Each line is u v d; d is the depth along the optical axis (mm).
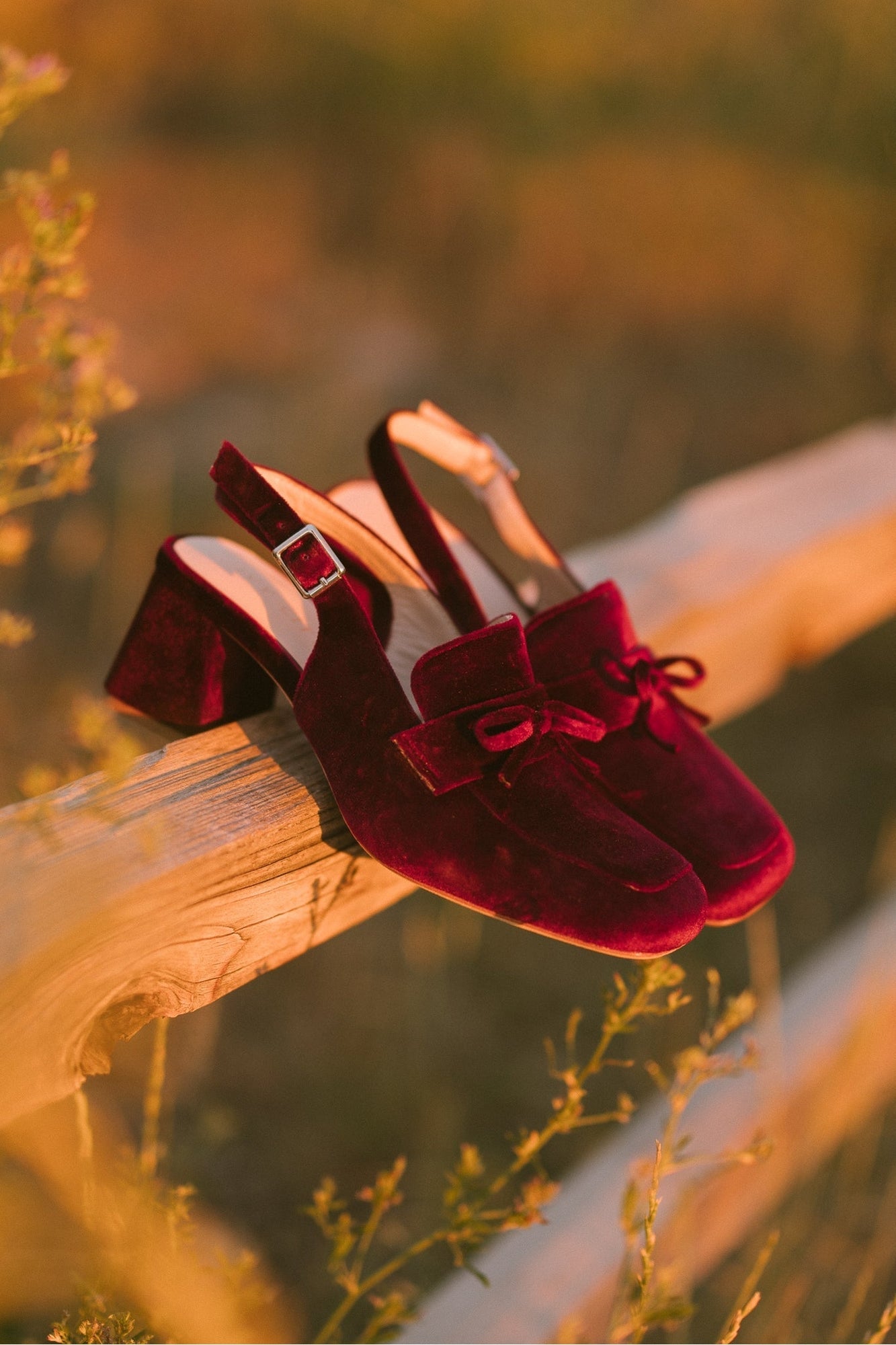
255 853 749
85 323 731
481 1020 1436
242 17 4051
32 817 718
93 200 709
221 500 772
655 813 820
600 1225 975
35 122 3410
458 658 763
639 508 2496
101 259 3086
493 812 759
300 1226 1140
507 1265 954
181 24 4023
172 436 2436
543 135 3961
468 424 2705
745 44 4035
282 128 3975
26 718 1542
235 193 3514
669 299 3303
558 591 927
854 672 2199
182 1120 1167
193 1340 769
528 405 2832
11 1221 881
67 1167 849
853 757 2029
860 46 3697
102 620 1854
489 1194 779
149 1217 766
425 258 3387
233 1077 1294
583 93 4086
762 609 1104
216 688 830
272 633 800
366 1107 1276
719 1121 1047
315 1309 1089
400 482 853
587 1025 1448
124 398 737
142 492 2131
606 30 4230
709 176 3697
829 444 1385
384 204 3453
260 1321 1032
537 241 3387
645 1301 777
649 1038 1404
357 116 3949
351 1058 1340
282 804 769
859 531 1179
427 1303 940
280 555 762
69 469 736
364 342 2982
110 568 1978
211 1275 778
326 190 3520
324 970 1468
